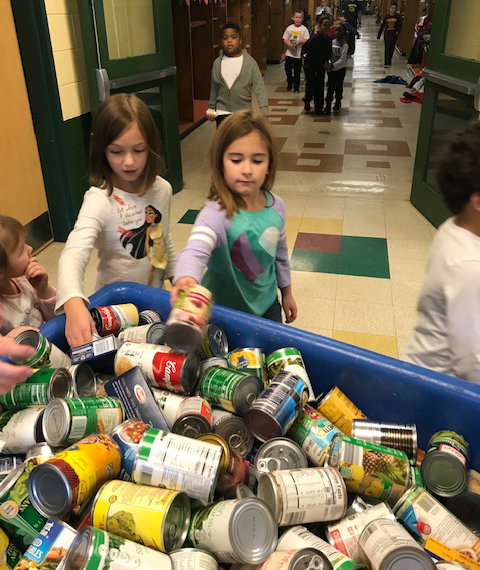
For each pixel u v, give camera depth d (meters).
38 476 0.76
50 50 3.02
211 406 1.07
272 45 13.08
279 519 0.80
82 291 1.22
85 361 1.08
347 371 1.10
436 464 0.92
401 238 3.51
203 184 4.55
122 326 1.24
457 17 3.35
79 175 3.48
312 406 1.08
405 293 2.83
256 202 1.36
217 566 0.76
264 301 1.51
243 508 0.76
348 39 9.41
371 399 1.09
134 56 3.58
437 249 1.16
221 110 4.28
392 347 2.39
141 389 0.98
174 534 0.77
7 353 0.84
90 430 0.89
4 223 1.26
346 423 1.04
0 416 0.96
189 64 6.77
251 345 1.21
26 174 3.14
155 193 1.53
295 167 5.08
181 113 7.01
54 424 0.87
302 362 1.10
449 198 1.14
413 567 0.71
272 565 0.73
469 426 0.98
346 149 5.66
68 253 1.30
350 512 0.88
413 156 5.38
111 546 0.71
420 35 11.88
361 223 3.76
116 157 1.36
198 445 0.83
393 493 0.91
